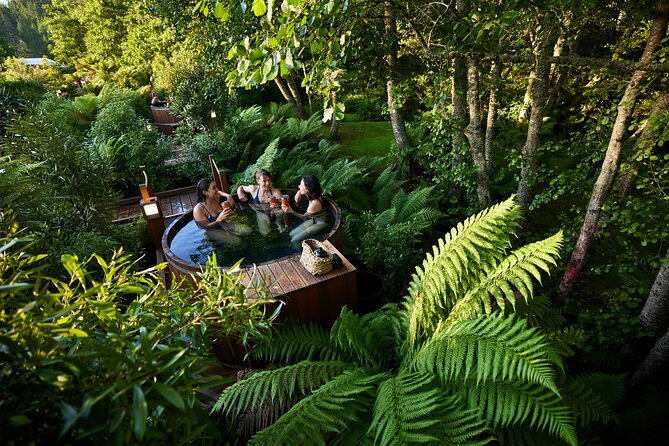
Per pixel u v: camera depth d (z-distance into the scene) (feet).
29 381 2.26
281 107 42.34
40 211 12.09
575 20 12.17
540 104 13.71
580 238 12.49
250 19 13.93
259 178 17.26
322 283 10.12
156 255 17.11
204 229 16.42
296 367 7.66
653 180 10.71
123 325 3.47
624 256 11.71
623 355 11.39
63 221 13.26
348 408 6.58
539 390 5.83
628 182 15.74
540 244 7.08
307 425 5.90
